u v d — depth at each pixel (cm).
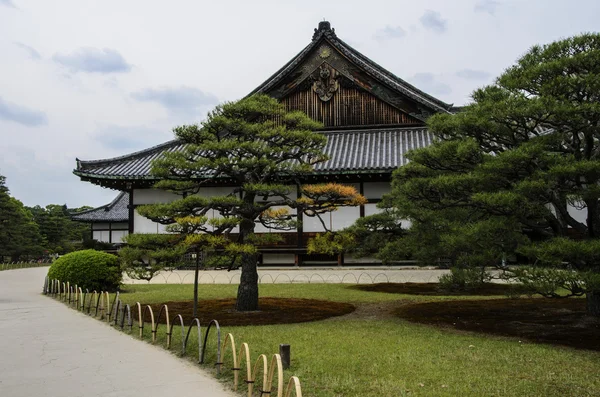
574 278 1096
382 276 3098
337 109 3953
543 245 1168
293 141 1772
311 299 2158
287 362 1053
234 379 956
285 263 3731
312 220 3550
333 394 879
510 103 1298
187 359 1166
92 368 1091
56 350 1263
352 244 1931
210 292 2448
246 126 1712
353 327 1488
